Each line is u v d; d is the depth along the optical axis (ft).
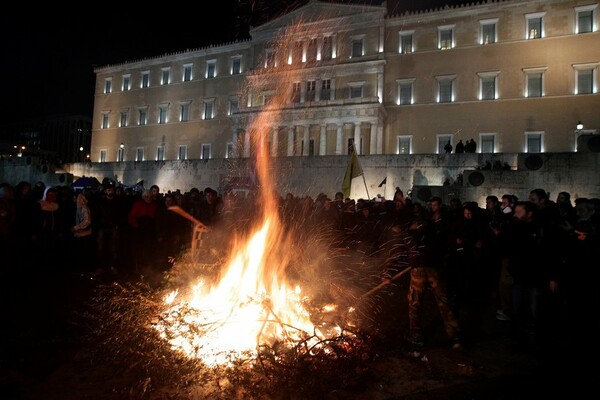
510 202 33.58
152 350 17.61
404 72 139.44
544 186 71.97
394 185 101.91
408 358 19.27
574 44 119.34
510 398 15.70
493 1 128.57
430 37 136.98
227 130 168.04
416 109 136.98
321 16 150.10
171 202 39.78
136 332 18.74
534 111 122.83
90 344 19.01
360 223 40.32
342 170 109.70
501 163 88.79
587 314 24.25
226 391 15.58
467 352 20.21
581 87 118.83
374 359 18.72
